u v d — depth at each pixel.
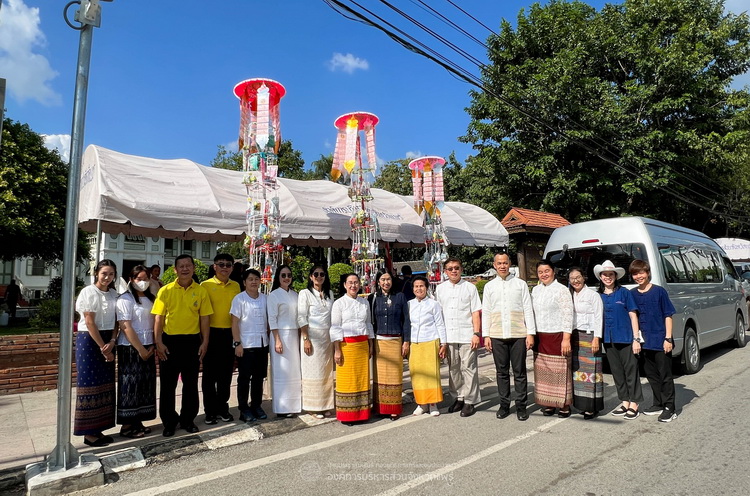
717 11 18.59
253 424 5.27
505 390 5.62
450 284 6.05
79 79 4.13
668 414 5.33
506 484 3.69
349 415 5.32
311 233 8.66
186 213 7.30
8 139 16.05
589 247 8.19
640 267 5.66
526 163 17.47
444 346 5.79
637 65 16.98
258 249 7.35
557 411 5.73
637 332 5.45
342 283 5.79
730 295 10.26
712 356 9.64
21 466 4.16
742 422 5.17
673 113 17.52
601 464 4.07
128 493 3.71
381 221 9.69
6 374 6.73
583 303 5.55
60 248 18.42
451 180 26.75
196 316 5.11
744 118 17.55
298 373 5.60
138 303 4.96
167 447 4.57
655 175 16.44
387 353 5.68
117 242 30.89
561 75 16.08
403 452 4.47
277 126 7.57
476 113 18.67
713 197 20.17
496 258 5.76
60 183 17.33
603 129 15.89
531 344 5.55
